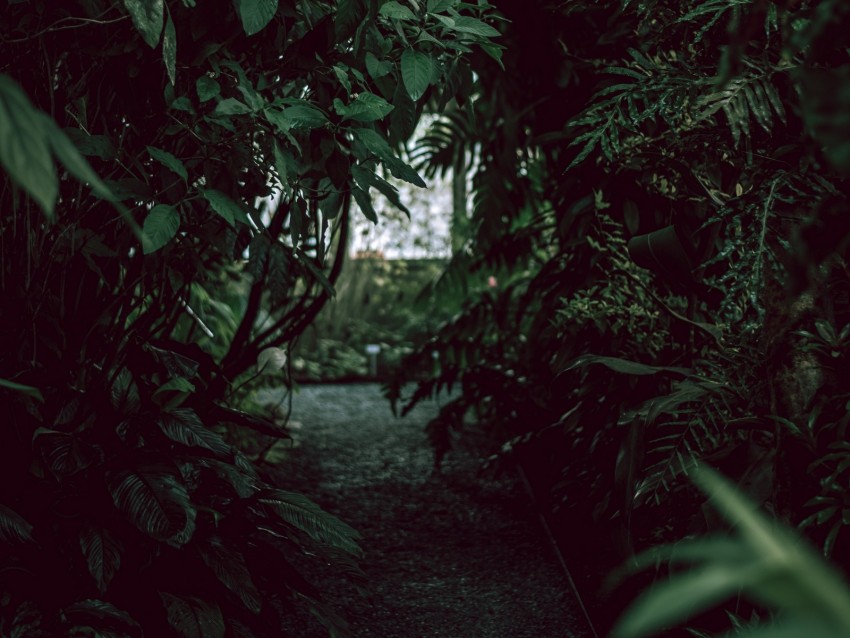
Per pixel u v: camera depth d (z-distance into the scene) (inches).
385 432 208.8
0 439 72.3
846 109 35.0
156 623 69.8
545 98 134.3
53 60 69.3
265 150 76.2
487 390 153.4
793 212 62.8
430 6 75.6
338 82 79.6
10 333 72.9
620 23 101.8
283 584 79.6
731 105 61.4
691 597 21.2
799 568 22.0
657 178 98.9
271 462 171.9
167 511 66.6
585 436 111.5
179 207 73.4
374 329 319.3
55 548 68.4
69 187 74.3
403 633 95.5
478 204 169.0
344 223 111.5
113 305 81.7
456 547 125.6
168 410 81.4
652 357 98.9
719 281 63.0
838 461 59.6
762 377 70.8
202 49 69.4
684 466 70.8
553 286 133.6
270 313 118.5
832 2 35.5
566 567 111.7
